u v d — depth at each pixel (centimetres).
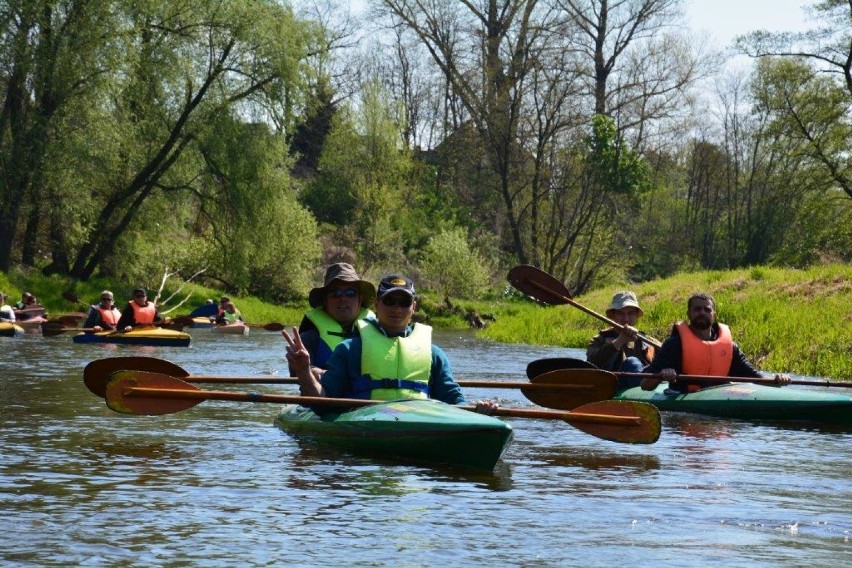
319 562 440
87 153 2922
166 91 3219
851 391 1203
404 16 5072
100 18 2923
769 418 931
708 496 578
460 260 4762
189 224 4134
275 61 3206
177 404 734
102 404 938
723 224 6450
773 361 1545
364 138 5947
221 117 3272
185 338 1959
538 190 5178
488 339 2592
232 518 513
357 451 696
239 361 1534
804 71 4109
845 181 4122
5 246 3059
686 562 446
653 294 2495
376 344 738
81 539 468
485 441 631
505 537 484
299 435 760
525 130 5000
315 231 4272
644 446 765
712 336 1025
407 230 5931
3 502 536
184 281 3850
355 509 536
